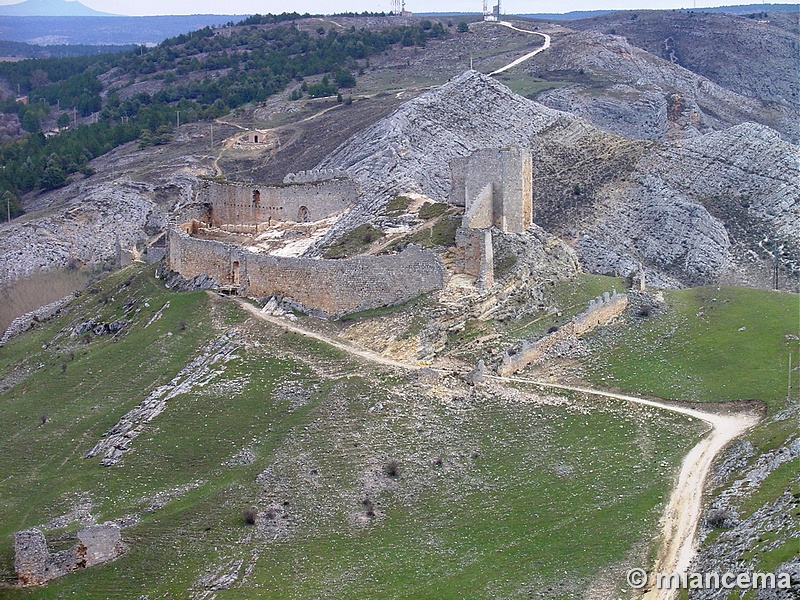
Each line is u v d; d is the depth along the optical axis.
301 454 112.88
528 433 113.31
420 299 133.62
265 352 132.25
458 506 104.25
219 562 100.50
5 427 133.12
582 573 93.31
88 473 118.19
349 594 94.56
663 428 113.06
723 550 90.00
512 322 132.25
